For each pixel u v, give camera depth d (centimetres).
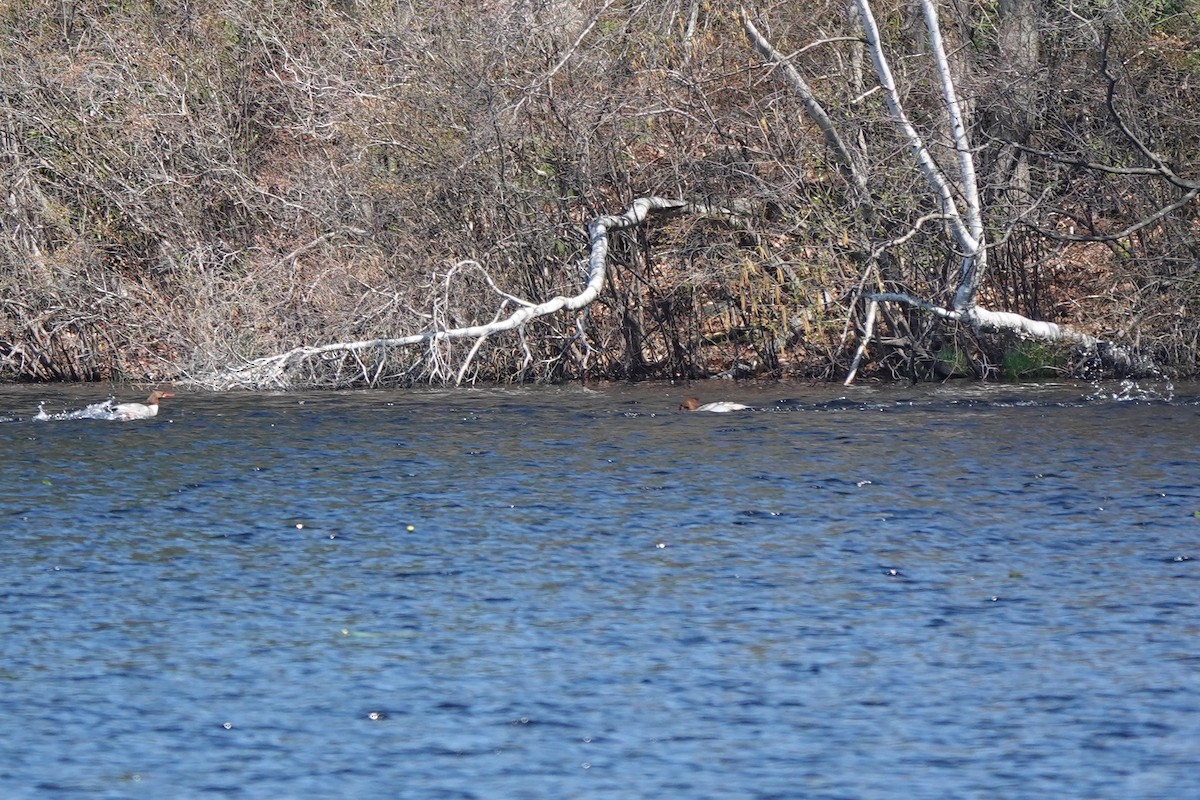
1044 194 10388
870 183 10775
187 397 10275
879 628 4478
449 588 4959
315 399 10038
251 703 3925
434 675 4119
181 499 6444
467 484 6744
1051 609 4634
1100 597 4750
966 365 11019
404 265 11231
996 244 10169
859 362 11069
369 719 3809
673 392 10281
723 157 11069
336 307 10956
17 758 3581
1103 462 7025
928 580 4981
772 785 3400
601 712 3841
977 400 9456
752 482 6681
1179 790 3347
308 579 5097
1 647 4369
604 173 11238
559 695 3959
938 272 10938
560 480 6812
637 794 3362
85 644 4397
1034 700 3881
